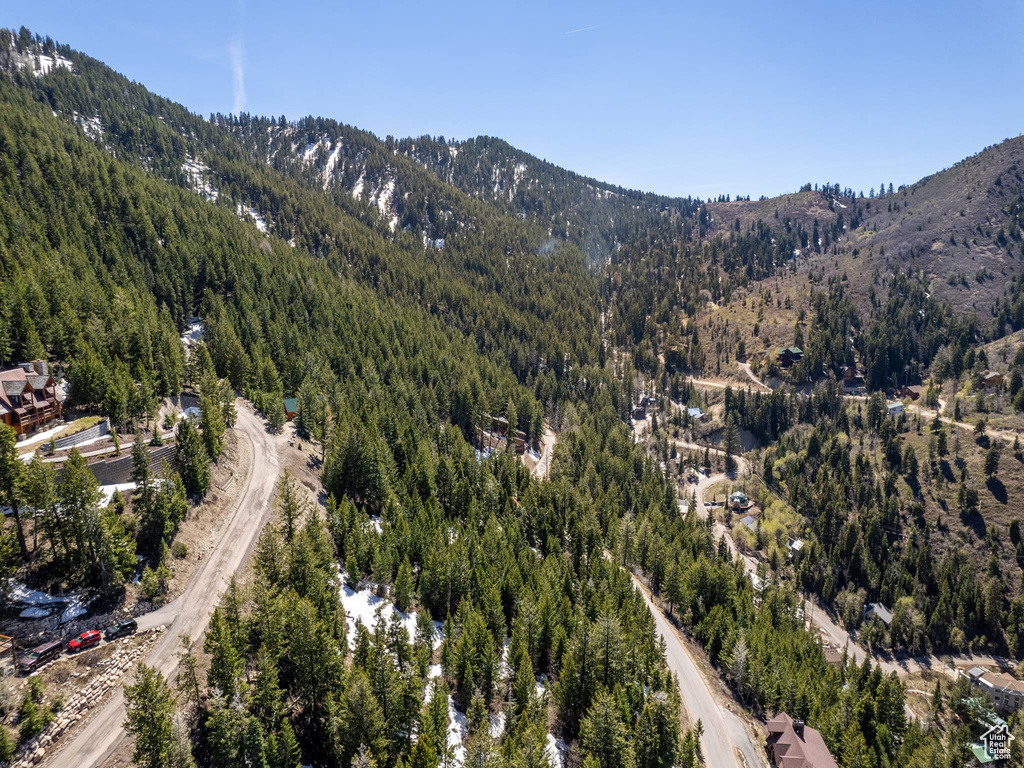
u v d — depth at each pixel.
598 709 58.19
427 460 108.62
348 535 77.44
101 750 43.56
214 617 46.12
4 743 40.12
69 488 54.72
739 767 68.62
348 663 59.06
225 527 74.75
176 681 47.81
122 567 57.59
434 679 60.06
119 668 50.38
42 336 100.62
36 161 166.38
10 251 119.75
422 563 80.44
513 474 125.88
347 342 163.00
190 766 40.19
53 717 44.41
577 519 112.06
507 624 78.12
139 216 166.12
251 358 132.00
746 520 170.38
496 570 83.25
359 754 47.38
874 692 90.56
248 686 45.59
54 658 48.88
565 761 60.38
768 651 88.06
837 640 133.00
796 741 69.44
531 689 61.91
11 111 185.00
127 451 77.31
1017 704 111.25
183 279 156.00
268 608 51.16
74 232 146.75
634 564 118.88
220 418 93.38
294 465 96.94
